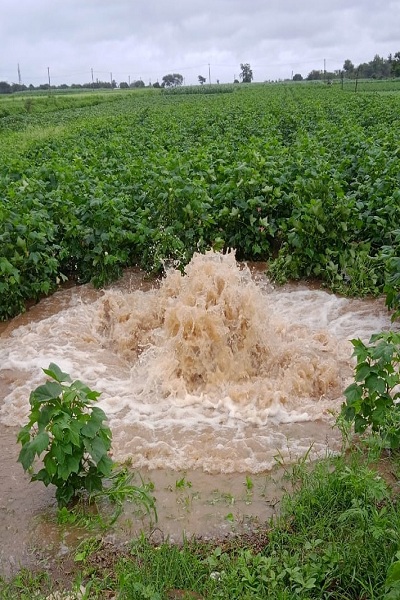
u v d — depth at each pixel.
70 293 8.73
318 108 26.58
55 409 4.07
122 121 27.33
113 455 5.09
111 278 8.99
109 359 6.80
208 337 6.14
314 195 8.78
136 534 4.16
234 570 3.65
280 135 19.20
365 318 7.58
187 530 4.19
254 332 6.30
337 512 4.12
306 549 3.84
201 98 51.69
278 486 4.62
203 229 9.16
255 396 5.83
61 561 3.98
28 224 8.04
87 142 19.06
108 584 3.72
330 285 8.49
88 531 4.21
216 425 5.53
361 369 4.62
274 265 8.86
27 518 4.39
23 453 3.97
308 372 6.09
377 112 23.47
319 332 6.95
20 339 7.30
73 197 9.32
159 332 6.78
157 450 5.13
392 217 8.52
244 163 9.86
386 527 3.84
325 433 5.33
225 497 4.52
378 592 3.48
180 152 15.16
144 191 10.09
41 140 21.78
